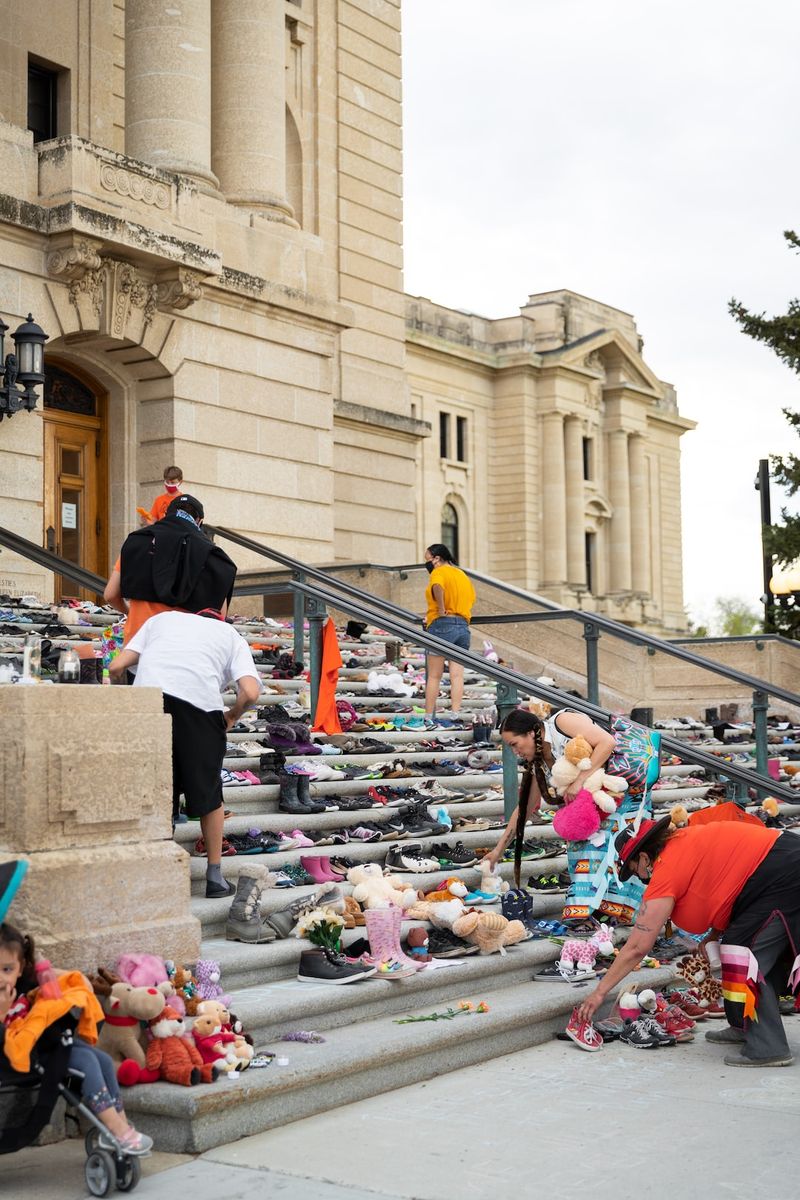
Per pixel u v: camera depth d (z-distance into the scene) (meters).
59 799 5.04
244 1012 5.35
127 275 15.99
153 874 5.32
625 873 6.53
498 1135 4.81
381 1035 5.59
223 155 19.22
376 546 24.05
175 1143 4.64
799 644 15.77
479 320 56.12
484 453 55.41
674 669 16.17
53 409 16.53
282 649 13.27
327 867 7.07
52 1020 4.27
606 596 59.47
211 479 17.38
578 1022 6.24
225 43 19.38
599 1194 4.20
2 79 18.42
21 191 14.92
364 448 23.98
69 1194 4.29
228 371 17.72
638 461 62.34
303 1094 5.04
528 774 7.30
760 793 10.00
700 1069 5.84
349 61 24.95
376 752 9.75
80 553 16.86
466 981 6.48
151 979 4.97
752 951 5.97
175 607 6.47
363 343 24.53
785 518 22.66
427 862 7.51
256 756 8.37
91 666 7.20
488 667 8.34
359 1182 4.31
